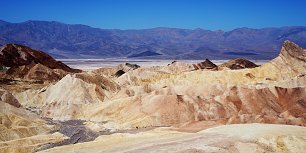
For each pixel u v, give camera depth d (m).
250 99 88.81
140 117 85.94
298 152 48.97
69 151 49.88
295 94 89.56
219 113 85.81
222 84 96.88
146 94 95.31
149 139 53.94
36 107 109.56
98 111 92.62
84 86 110.50
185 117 84.94
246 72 111.31
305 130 55.00
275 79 106.19
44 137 73.31
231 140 50.59
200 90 96.44
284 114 84.50
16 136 74.31
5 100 88.19
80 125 86.38
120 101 93.69
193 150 46.38
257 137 51.56
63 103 103.81
